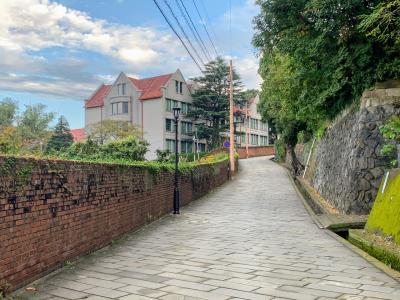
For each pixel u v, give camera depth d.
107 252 8.48
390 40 12.56
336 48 14.14
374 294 5.67
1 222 5.51
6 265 5.59
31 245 6.21
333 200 15.85
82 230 7.96
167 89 54.88
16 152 7.83
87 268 7.14
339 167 15.43
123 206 10.27
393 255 7.45
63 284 6.14
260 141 78.75
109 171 9.37
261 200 18.78
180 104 57.03
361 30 12.04
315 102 16.23
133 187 11.04
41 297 5.52
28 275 6.12
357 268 7.19
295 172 31.14
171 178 15.01
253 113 75.81
